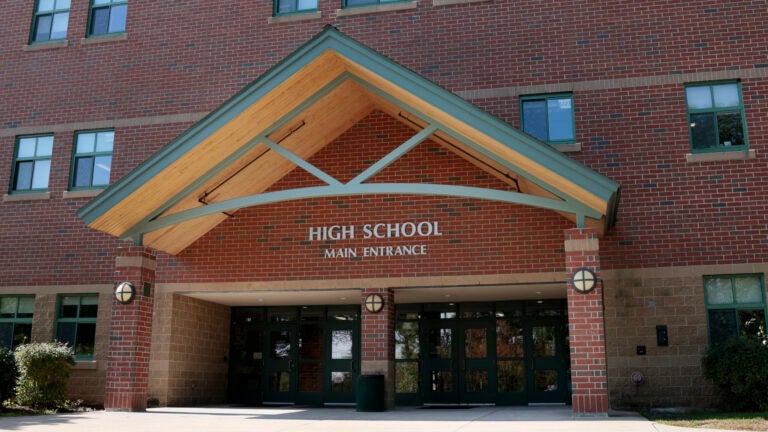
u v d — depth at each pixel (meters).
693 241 13.78
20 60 17.66
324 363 17.83
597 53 14.87
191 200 14.02
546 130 14.84
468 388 17.05
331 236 15.23
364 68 12.02
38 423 11.02
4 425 10.70
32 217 16.69
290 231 15.43
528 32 15.23
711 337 13.51
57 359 14.48
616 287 13.86
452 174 14.92
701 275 13.62
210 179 13.48
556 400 16.55
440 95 11.59
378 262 14.92
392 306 15.13
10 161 17.14
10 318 16.48
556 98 14.95
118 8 17.62
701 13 14.66
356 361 17.67
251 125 12.67
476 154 13.83
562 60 14.98
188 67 16.67
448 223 14.78
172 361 15.49
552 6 15.25
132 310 13.32
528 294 16.06
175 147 12.32
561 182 11.36
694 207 13.91
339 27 16.08
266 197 12.61
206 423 11.17
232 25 16.67
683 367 13.36
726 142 14.17
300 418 12.10
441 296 16.48
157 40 16.98
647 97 14.50
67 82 17.27
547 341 16.89
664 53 14.62
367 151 15.47
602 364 11.30
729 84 14.41
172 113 16.52
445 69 15.41
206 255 15.66
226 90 16.38
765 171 13.80
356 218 15.20
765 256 13.48
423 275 14.68
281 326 18.27
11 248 16.62
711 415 11.80
